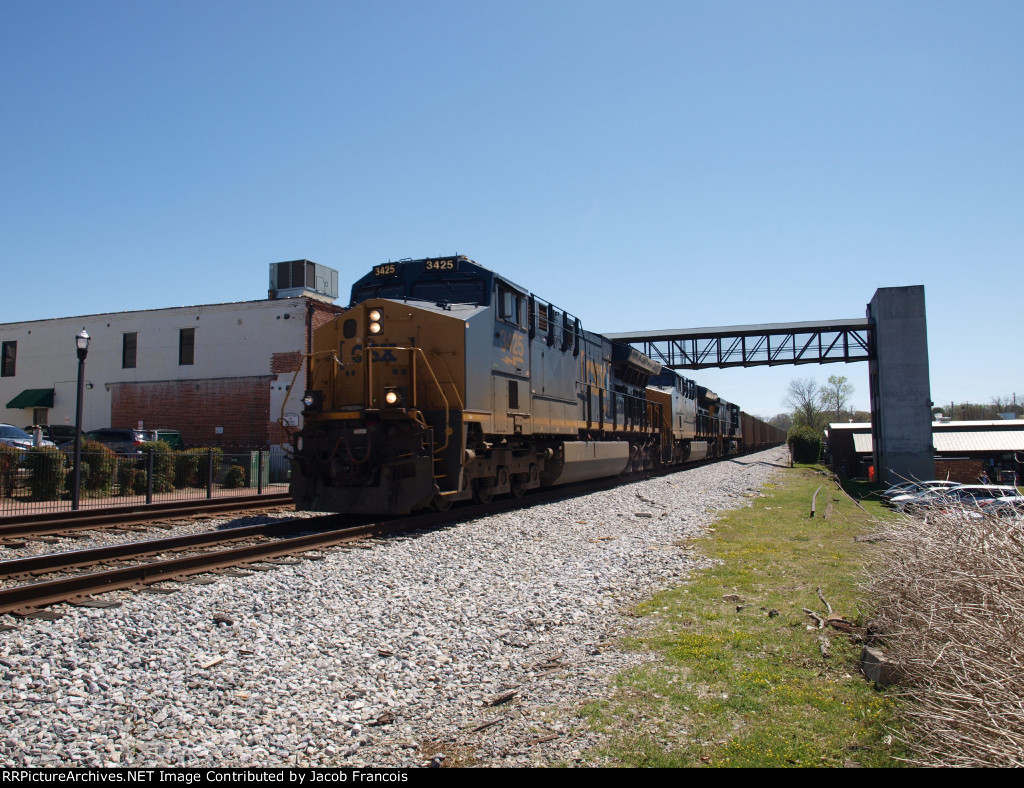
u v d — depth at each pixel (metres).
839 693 4.90
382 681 5.22
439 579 8.08
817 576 8.60
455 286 13.62
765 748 4.12
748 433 59.19
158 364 31.89
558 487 19.39
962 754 3.68
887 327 28.86
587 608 7.31
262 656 5.45
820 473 34.59
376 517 13.15
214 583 7.36
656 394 28.77
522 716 4.69
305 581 7.56
